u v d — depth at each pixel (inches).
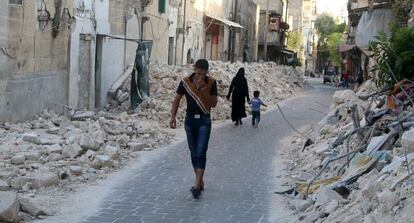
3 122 473.7
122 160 421.7
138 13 879.7
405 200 223.0
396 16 775.1
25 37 505.4
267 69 1417.3
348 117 500.1
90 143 411.5
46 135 467.8
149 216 283.4
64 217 275.0
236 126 686.5
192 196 326.3
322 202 279.1
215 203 312.8
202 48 1400.1
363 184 278.8
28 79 517.7
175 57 1158.3
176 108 335.9
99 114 639.8
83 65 671.1
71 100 634.2
